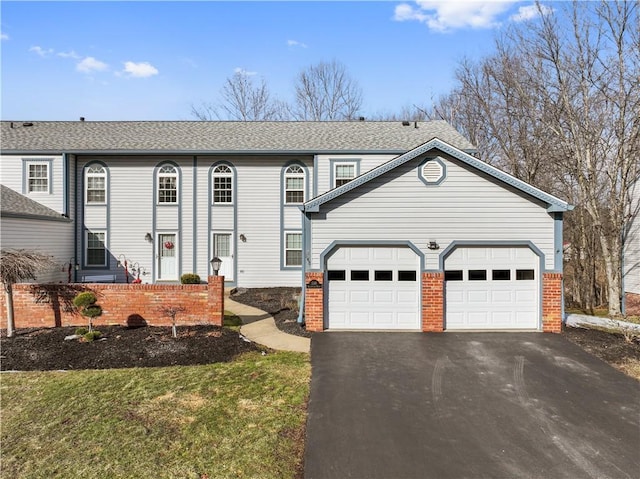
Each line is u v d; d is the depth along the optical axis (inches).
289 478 176.7
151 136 726.5
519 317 420.2
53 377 287.0
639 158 637.9
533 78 784.3
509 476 179.6
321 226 416.8
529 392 267.7
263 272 690.8
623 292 641.6
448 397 259.8
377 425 223.5
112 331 391.2
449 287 420.2
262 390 267.3
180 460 188.7
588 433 216.7
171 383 277.3
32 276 395.2
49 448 199.3
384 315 420.2
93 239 685.3
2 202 565.9
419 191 415.8
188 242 689.0
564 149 705.6
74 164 681.6
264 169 689.0
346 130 765.3
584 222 789.2
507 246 418.3
